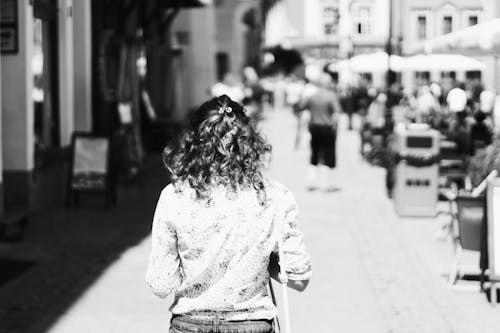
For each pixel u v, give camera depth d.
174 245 3.67
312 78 26.69
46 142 14.66
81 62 16.59
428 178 13.69
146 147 23.11
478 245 8.85
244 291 3.60
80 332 7.28
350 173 20.41
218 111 3.73
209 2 26.31
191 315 3.63
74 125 16.55
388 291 8.85
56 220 13.10
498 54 11.59
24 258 10.32
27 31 12.91
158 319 7.68
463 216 8.87
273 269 3.81
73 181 14.38
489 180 8.41
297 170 20.98
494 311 8.18
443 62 18.64
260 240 3.62
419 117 21.81
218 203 3.62
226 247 3.60
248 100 45.72
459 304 8.43
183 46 28.98
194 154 3.68
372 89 40.91
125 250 10.82
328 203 15.29
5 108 12.94
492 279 8.29
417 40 14.21
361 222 13.20
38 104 14.10
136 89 21.52
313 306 8.19
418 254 10.80
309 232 12.25
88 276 9.37
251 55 61.88
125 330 7.34
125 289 8.77
